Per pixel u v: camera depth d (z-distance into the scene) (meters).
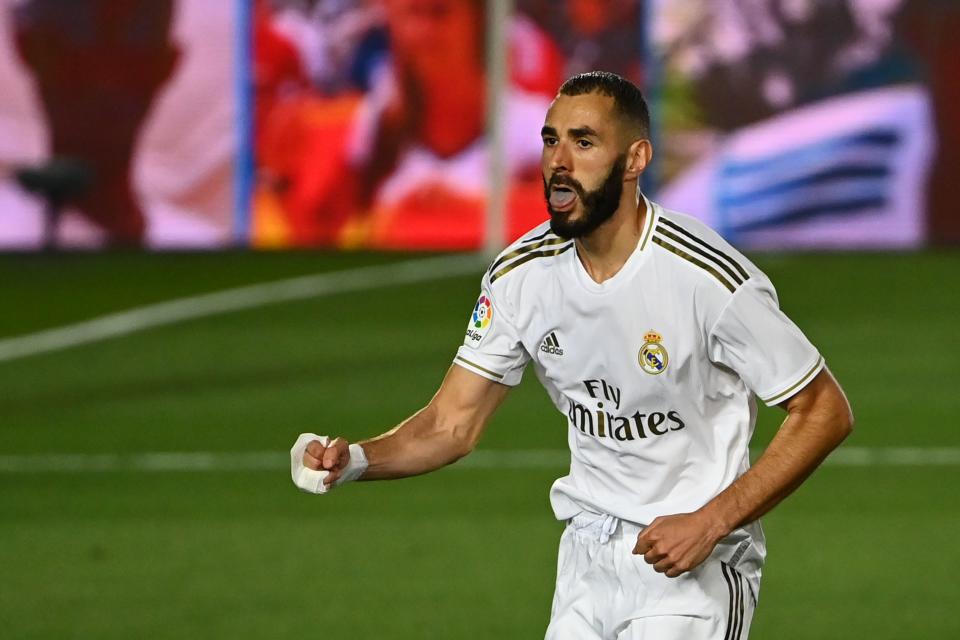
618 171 12.56
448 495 29.36
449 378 14.15
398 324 46.47
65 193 57.62
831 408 12.74
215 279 53.53
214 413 36.38
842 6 58.25
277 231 59.09
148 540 26.59
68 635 21.86
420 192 58.91
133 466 31.77
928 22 58.34
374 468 13.66
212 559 25.50
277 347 43.62
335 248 59.00
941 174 58.91
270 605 23.20
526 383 39.09
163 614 22.78
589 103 12.51
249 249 58.91
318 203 59.00
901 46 58.47
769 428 33.75
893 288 51.09
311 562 25.33
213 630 22.09
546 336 13.46
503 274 13.66
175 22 58.09
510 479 30.47
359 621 22.47
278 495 29.44
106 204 58.66
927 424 34.66
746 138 58.59
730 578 13.56
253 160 58.78
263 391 38.50
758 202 58.88
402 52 58.28
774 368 12.70
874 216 59.03
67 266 55.72
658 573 13.45
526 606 23.14
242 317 47.72
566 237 12.76
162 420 35.78
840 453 32.34
